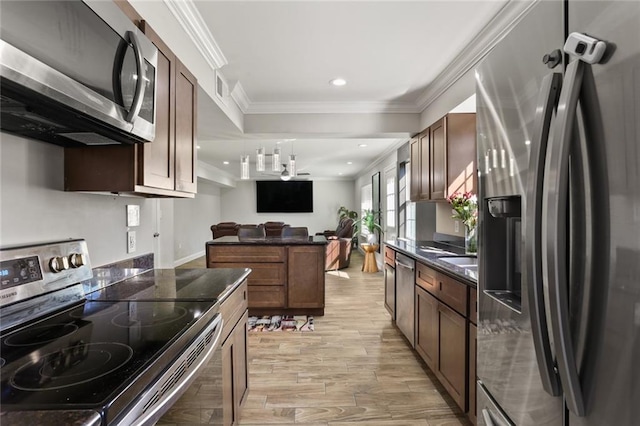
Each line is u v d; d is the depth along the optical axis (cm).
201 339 109
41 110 94
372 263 651
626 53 58
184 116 177
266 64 266
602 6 64
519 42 93
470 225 260
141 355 84
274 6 191
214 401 134
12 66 75
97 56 102
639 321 57
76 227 140
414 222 503
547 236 72
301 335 324
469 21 206
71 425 57
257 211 1088
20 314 107
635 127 57
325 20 205
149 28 140
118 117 110
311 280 382
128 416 69
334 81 302
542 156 77
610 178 62
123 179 131
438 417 197
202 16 200
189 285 160
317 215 1102
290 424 190
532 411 89
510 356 100
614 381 62
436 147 305
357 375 245
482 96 117
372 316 381
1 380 71
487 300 115
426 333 238
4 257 102
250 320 369
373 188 787
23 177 115
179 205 769
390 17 202
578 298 69
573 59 71
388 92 330
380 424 191
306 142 541
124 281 169
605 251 63
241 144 557
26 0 79
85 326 105
